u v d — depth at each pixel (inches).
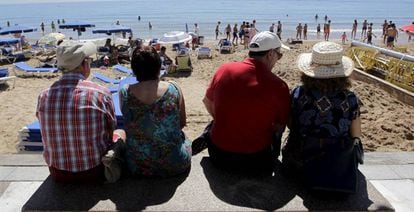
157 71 128.3
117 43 1016.2
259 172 139.7
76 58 122.0
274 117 131.6
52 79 661.9
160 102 125.6
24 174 170.6
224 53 961.5
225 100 130.3
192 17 3801.7
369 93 425.7
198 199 123.3
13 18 4557.1
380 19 3567.9
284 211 117.8
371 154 197.9
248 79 127.9
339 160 120.6
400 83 466.6
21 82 637.3
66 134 122.0
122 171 135.6
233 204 120.9
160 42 999.0
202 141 152.3
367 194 126.0
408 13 4525.1
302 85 128.0
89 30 2301.9
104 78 584.4
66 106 120.0
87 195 125.0
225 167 141.1
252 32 1074.1
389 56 542.6
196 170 141.6
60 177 129.3
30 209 119.5
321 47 121.2
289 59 742.5
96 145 126.0
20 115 457.4
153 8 6294.3
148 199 123.2
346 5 6747.1
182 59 711.1
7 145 361.1
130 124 128.3
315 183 121.6
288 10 5044.3
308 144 123.7
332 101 120.4
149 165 132.3
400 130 316.5
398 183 164.2
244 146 134.0
